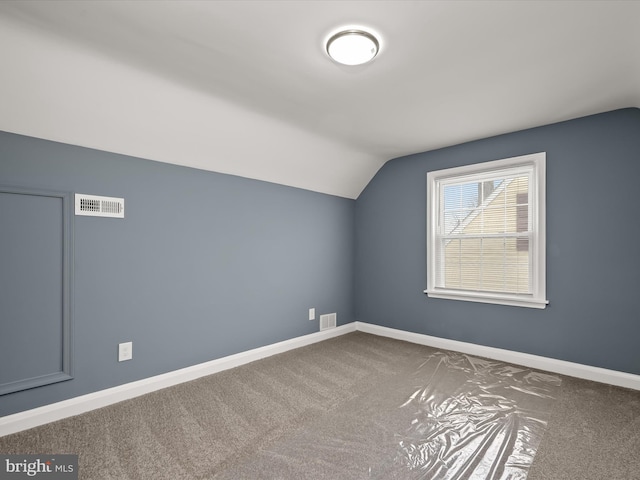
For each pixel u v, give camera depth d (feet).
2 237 6.29
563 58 6.15
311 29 5.30
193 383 8.64
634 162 8.18
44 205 6.76
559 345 9.20
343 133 10.14
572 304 8.98
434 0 4.64
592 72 6.64
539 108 8.36
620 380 8.24
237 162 9.75
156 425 6.54
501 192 10.34
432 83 7.09
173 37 5.48
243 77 6.79
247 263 10.43
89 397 7.22
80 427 6.47
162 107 7.34
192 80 6.88
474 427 6.43
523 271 9.86
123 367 7.80
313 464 5.37
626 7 4.76
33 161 6.62
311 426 6.49
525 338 9.78
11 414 6.34
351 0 4.66
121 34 5.38
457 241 11.29
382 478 5.05
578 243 8.90
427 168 11.97
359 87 7.26
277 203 11.32
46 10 4.80
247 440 6.02
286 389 8.23
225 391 8.12
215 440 6.02
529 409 7.11
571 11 4.86
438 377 8.93
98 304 7.44
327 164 11.78
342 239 13.75
